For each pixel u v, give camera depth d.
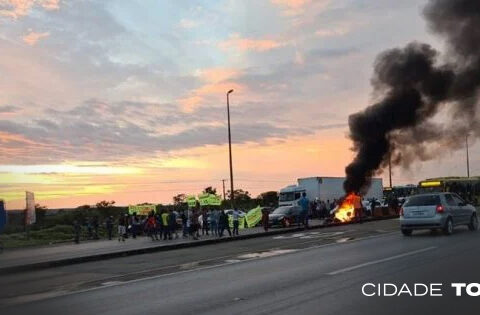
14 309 9.09
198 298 9.09
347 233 23.62
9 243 28.16
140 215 33.56
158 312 8.08
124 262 16.95
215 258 16.09
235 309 7.99
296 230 28.88
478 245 15.37
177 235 27.94
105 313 8.24
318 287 9.58
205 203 36.91
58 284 12.17
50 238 32.91
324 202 43.38
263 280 10.75
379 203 43.97
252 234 26.36
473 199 51.81
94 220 32.25
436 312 7.46
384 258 13.33
